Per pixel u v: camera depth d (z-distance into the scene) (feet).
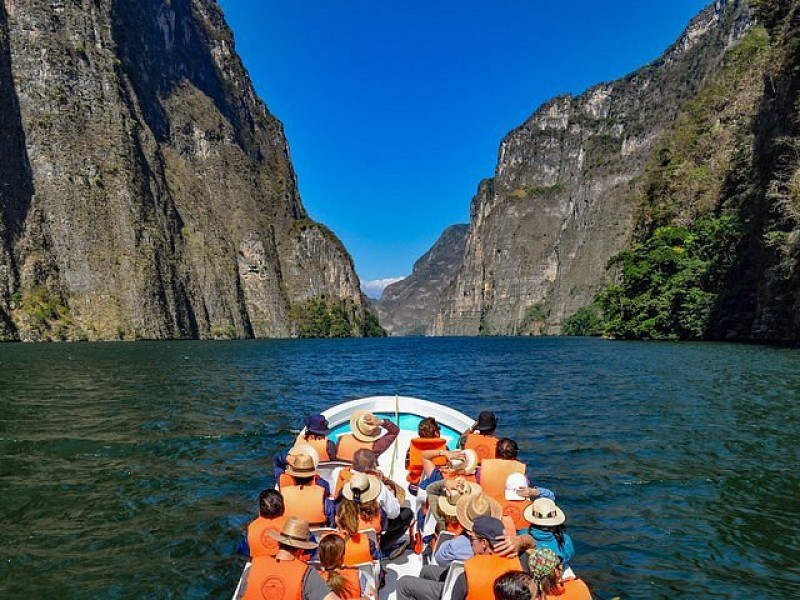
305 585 16.67
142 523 31.22
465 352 239.30
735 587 23.75
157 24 608.19
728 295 207.62
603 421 57.88
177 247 488.85
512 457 24.99
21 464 42.96
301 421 61.21
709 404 66.03
